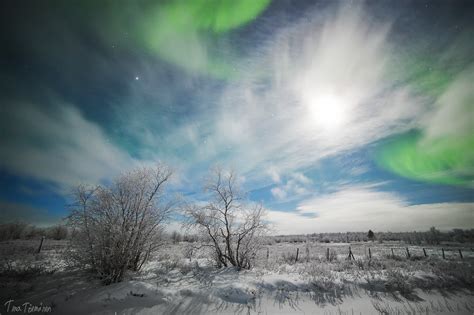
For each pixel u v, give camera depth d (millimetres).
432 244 43219
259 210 14688
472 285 11094
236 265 13867
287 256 20344
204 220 14398
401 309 8922
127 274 10781
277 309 8516
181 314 7770
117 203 10648
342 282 10914
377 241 55750
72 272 10844
